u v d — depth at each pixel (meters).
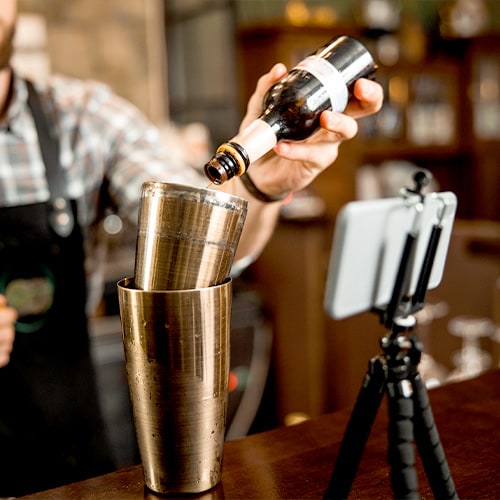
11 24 1.34
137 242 0.67
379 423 0.98
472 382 1.13
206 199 0.63
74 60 3.38
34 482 1.51
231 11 3.85
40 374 1.52
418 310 0.71
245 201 0.67
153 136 1.61
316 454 0.88
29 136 1.51
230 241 0.66
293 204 3.57
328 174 3.88
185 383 0.67
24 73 3.21
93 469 1.55
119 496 0.75
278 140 0.77
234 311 3.03
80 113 1.56
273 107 0.75
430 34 4.68
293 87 0.74
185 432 0.68
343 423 0.98
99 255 1.69
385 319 0.69
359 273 0.69
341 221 0.65
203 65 3.87
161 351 0.65
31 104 1.52
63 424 1.54
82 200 1.54
